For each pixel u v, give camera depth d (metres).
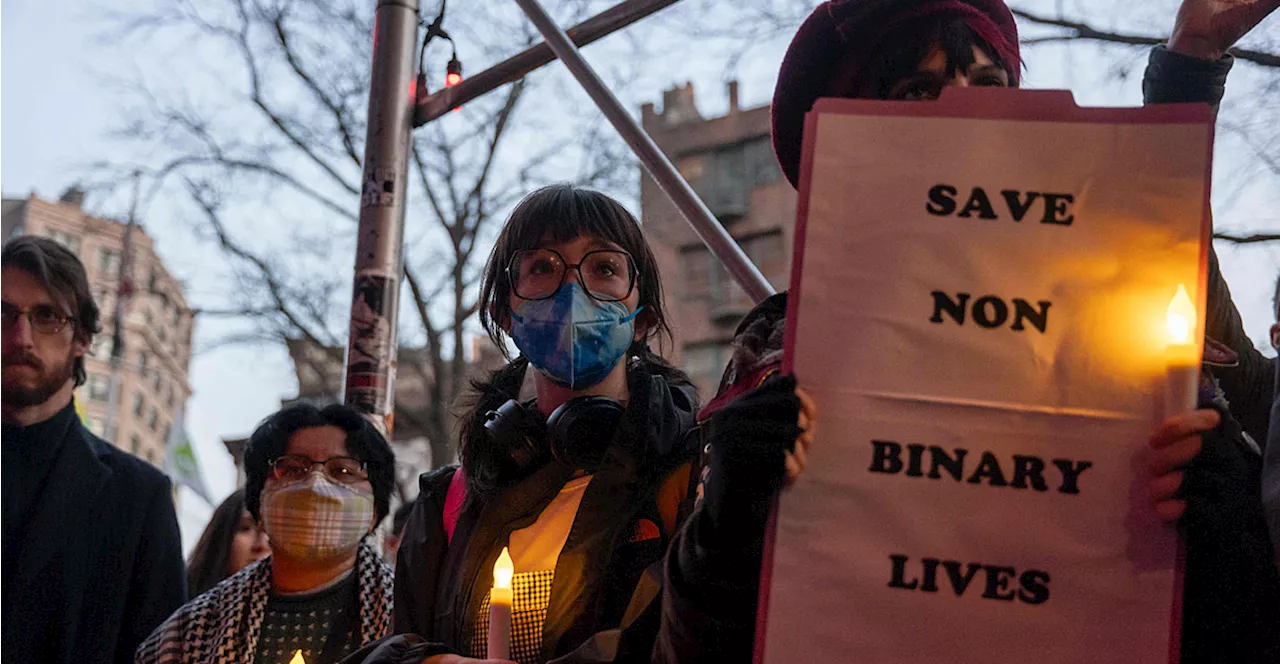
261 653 3.22
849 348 1.70
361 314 4.12
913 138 1.75
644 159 3.54
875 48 2.17
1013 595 1.62
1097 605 1.60
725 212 30.78
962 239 1.71
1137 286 1.66
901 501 1.66
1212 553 1.61
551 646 2.23
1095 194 1.69
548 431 2.38
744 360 1.89
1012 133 1.73
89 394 47.38
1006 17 2.23
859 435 1.68
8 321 3.60
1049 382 1.66
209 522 4.71
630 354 2.67
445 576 2.41
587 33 3.97
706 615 1.76
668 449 2.35
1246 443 1.86
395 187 4.25
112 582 3.61
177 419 13.63
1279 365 1.84
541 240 2.54
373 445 3.45
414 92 4.40
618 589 2.24
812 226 1.74
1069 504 1.62
